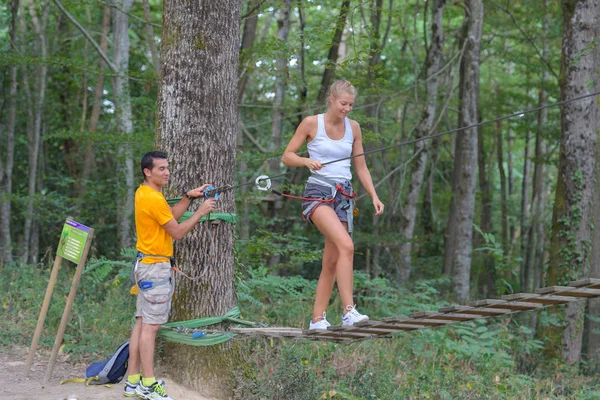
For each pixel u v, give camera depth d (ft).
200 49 19.39
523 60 59.57
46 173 57.36
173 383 19.33
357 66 40.98
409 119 66.64
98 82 50.31
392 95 46.68
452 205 62.08
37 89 48.52
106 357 23.44
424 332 30.07
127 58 42.34
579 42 38.55
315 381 21.39
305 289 32.86
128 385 18.10
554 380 32.65
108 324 25.88
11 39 46.60
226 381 19.48
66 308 19.67
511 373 29.01
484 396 24.20
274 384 19.89
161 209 17.37
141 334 17.90
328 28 31.86
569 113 39.11
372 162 54.39
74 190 50.47
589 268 39.11
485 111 67.41
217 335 19.25
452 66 51.93
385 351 27.58
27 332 25.21
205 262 19.51
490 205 72.13
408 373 25.84
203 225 19.47
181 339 19.34
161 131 19.65
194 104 19.38
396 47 64.34
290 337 18.56
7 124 50.75
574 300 15.38
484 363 28.84
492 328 35.40
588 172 39.09
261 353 22.30
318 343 26.12
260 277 30.89
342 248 17.43
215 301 19.61
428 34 71.77
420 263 62.49
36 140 47.52
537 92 72.90
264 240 33.37
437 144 64.23
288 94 51.67
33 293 28.58
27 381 20.07
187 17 19.40
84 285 29.78
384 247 52.08
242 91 43.37
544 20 59.72
